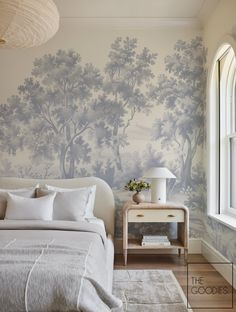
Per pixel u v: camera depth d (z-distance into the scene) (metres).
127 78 4.07
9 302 1.62
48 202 3.35
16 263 1.84
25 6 2.03
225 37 3.17
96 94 4.06
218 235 3.42
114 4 3.63
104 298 1.71
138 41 4.09
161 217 3.59
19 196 3.47
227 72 3.67
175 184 4.04
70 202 3.41
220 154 3.69
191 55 4.09
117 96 4.07
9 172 4.02
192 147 4.05
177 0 3.54
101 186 3.90
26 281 1.67
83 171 4.03
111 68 4.07
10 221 3.09
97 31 4.09
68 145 4.04
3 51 4.05
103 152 4.04
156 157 4.05
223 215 3.59
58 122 4.04
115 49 4.09
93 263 1.97
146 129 4.06
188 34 4.09
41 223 2.97
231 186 3.62
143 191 4.02
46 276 1.69
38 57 4.06
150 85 4.07
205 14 3.80
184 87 4.08
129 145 4.04
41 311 1.61
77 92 4.06
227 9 3.18
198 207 4.04
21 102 4.04
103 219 3.85
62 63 4.07
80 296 1.62
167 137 4.05
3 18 2.05
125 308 2.40
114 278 3.07
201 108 4.07
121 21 4.00
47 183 3.90
